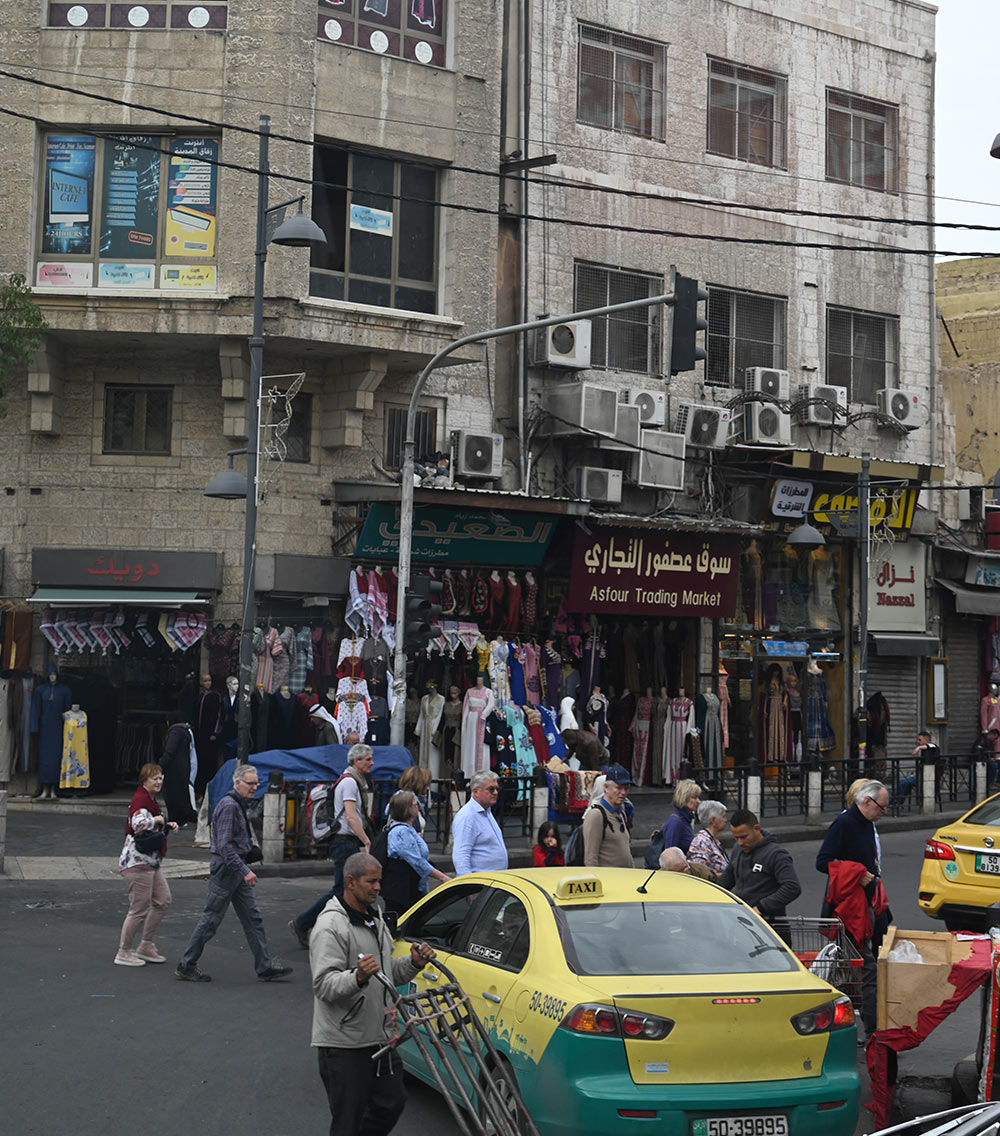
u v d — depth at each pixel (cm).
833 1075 685
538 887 772
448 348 1784
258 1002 1061
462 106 2258
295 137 2078
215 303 2031
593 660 2461
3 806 1611
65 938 1279
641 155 2598
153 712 2206
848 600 2862
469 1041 647
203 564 2120
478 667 2252
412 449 1836
